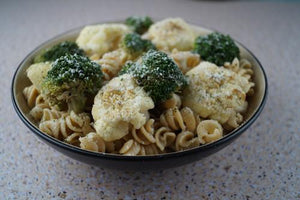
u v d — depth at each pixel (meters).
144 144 0.24
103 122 0.22
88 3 0.47
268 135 0.28
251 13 0.45
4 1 0.47
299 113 0.30
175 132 0.25
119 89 0.23
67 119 0.24
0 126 0.29
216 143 0.21
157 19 0.35
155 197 0.24
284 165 0.26
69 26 0.42
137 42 0.29
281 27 0.42
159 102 0.24
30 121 0.24
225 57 0.29
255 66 0.28
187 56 0.28
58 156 0.26
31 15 0.44
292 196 0.24
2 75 0.34
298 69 0.35
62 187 0.24
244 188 0.24
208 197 0.24
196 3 0.47
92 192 0.24
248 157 0.26
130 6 0.47
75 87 0.24
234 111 0.25
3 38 0.40
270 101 0.31
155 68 0.24
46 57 0.28
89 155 0.21
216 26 0.42
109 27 0.30
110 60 0.27
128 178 0.25
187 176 0.25
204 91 0.25
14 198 0.23
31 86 0.27
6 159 0.26
